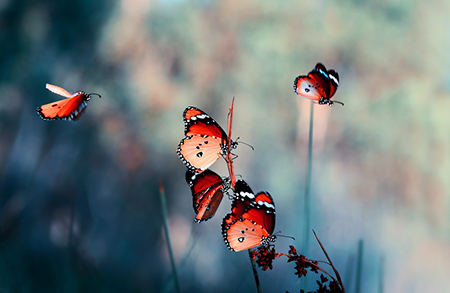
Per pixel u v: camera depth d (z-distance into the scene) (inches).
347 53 203.8
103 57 200.4
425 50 205.3
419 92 198.7
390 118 199.2
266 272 153.3
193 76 203.0
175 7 210.2
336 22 203.6
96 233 144.7
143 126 191.0
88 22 203.2
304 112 193.5
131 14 207.3
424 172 190.2
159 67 203.9
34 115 173.8
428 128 195.8
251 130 200.4
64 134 172.4
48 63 194.1
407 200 181.8
